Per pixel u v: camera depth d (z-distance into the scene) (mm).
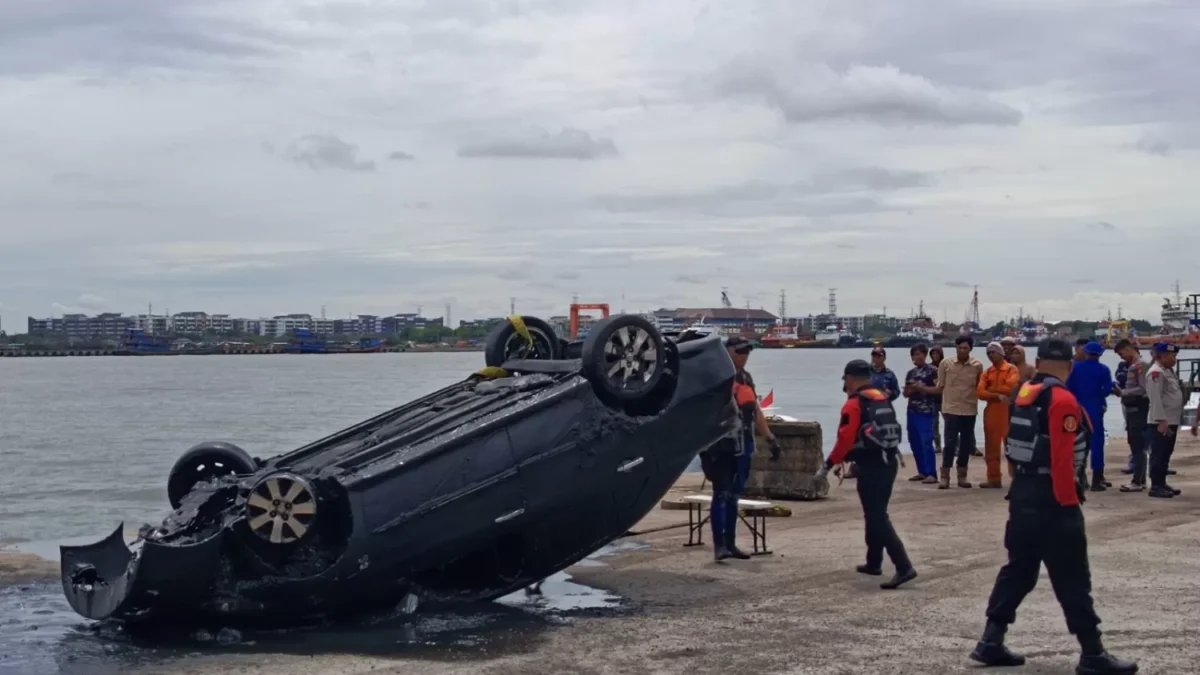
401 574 9383
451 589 10375
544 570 10242
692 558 12297
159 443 36312
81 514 19469
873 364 18328
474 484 9422
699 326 13492
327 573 9102
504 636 9234
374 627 9633
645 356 10148
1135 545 12281
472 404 10078
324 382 96375
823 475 10883
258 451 33406
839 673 7883
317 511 9062
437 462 9359
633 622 9586
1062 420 7477
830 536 13375
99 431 41844
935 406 20672
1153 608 9438
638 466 10180
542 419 9742
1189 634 8641
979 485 17641
